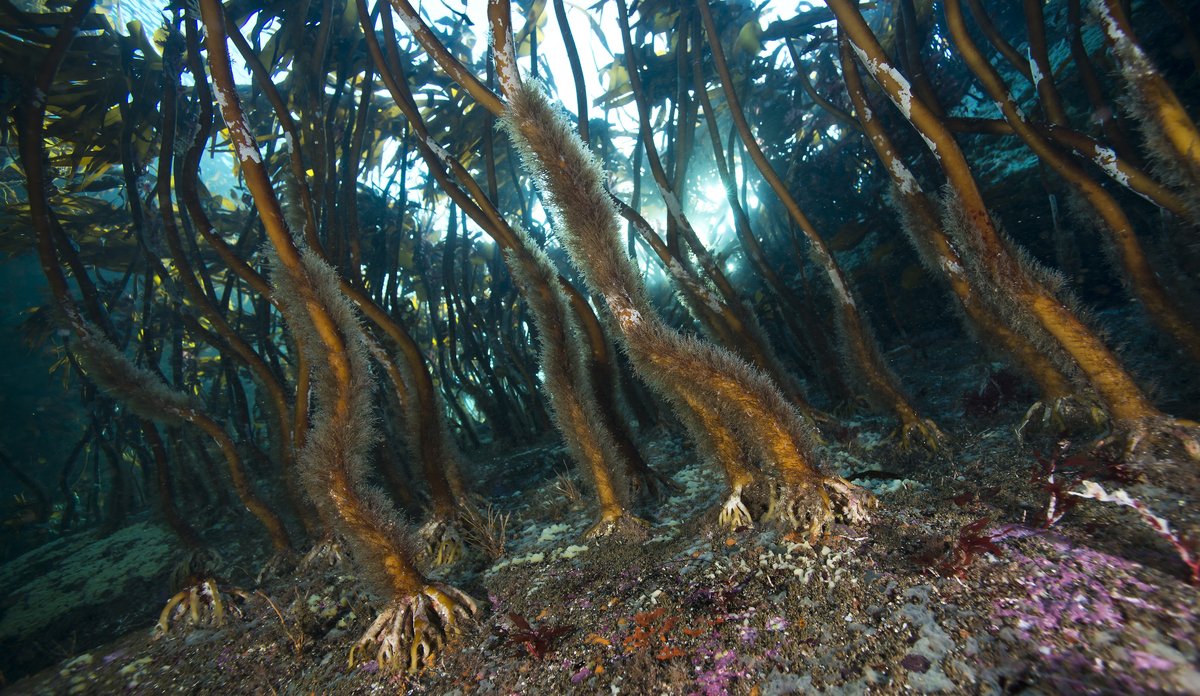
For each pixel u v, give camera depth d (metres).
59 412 16.62
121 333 9.20
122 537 7.18
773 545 2.31
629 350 2.42
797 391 4.30
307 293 2.19
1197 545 1.53
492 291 9.24
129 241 7.71
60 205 7.28
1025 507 2.06
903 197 3.01
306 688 2.31
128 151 4.98
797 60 4.47
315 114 4.79
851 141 7.68
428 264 9.83
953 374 5.03
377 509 2.41
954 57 7.67
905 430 3.42
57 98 5.14
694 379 2.34
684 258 4.93
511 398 10.62
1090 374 2.26
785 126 7.91
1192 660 1.17
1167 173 2.20
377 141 7.50
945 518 2.13
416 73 6.52
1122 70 2.20
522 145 2.28
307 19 5.09
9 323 16.45
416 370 3.71
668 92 6.29
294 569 4.09
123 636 3.93
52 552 7.85
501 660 2.07
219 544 5.66
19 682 3.30
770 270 4.82
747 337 4.18
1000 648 1.37
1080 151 2.45
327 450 2.29
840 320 3.60
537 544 3.46
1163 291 2.59
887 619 1.61
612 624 2.07
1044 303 2.25
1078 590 1.49
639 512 3.48
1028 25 2.60
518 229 3.10
